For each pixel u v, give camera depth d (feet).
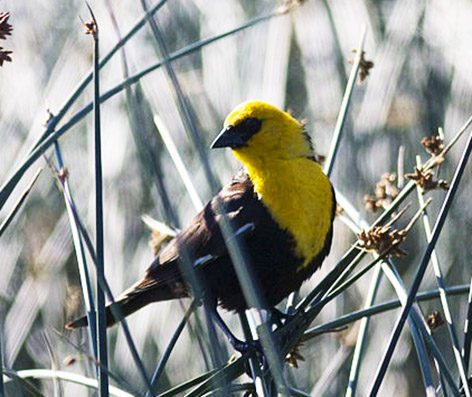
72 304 18.95
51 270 36.42
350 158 36.14
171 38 37.29
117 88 21.45
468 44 36.65
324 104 36.55
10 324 35.63
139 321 35.47
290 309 24.63
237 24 37.32
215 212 26.11
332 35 36.99
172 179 35.50
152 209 35.76
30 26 39.01
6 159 37.99
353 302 36.14
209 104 36.35
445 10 37.14
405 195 20.81
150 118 35.47
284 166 25.84
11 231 37.35
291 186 25.66
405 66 36.86
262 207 25.72
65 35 38.65
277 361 16.30
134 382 34.55
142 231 35.78
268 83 36.14
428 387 18.98
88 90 37.60
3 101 38.58
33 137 37.83
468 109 36.17
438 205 36.58
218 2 37.60
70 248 36.76
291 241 25.63
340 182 36.11
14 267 36.88
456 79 36.37
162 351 35.06
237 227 25.63
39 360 34.60
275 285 26.13
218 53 36.96
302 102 36.91
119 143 36.50
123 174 36.29
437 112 36.47
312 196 25.67
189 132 16.03
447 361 35.37
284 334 22.34
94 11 38.22
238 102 36.27
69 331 25.72
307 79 36.83
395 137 36.22
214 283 26.08
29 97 38.27
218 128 36.09
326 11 37.32
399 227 36.86
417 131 36.27
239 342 25.63
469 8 37.06
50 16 38.99
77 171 37.29
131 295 26.50
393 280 21.25
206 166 16.14
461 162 18.52
